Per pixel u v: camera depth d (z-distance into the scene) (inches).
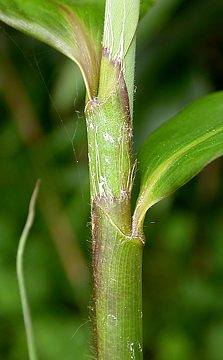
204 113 5.1
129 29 4.3
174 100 9.1
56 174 12.5
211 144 4.6
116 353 4.4
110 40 4.3
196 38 9.4
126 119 4.3
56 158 12.2
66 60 9.1
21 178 13.5
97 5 4.6
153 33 8.3
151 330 13.7
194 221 13.8
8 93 12.2
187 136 4.7
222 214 13.4
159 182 4.4
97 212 4.3
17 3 4.6
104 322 4.4
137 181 4.5
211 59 10.1
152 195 4.4
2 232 14.0
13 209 14.1
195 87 9.3
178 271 14.3
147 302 14.2
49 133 12.3
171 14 8.2
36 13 4.6
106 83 4.3
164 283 14.3
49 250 14.1
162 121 9.1
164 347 13.3
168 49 9.1
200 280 13.8
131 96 4.3
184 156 4.5
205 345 13.2
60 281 14.0
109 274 4.4
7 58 11.9
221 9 9.0
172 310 13.9
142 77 9.2
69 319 13.3
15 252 14.0
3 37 11.0
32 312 13.4
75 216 12.2
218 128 4.6
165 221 13.9
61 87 8.8
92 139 4.3
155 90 9.2
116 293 4.4
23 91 12.2
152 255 14.4
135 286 4.4
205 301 13.6
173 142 4.7
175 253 14.2
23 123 12.3
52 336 12.8
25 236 5.7
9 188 13.8
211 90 9.8
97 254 4.4
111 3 4.2
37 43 9.8
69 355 12.6
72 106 10.3
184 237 13.9
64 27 4.5
